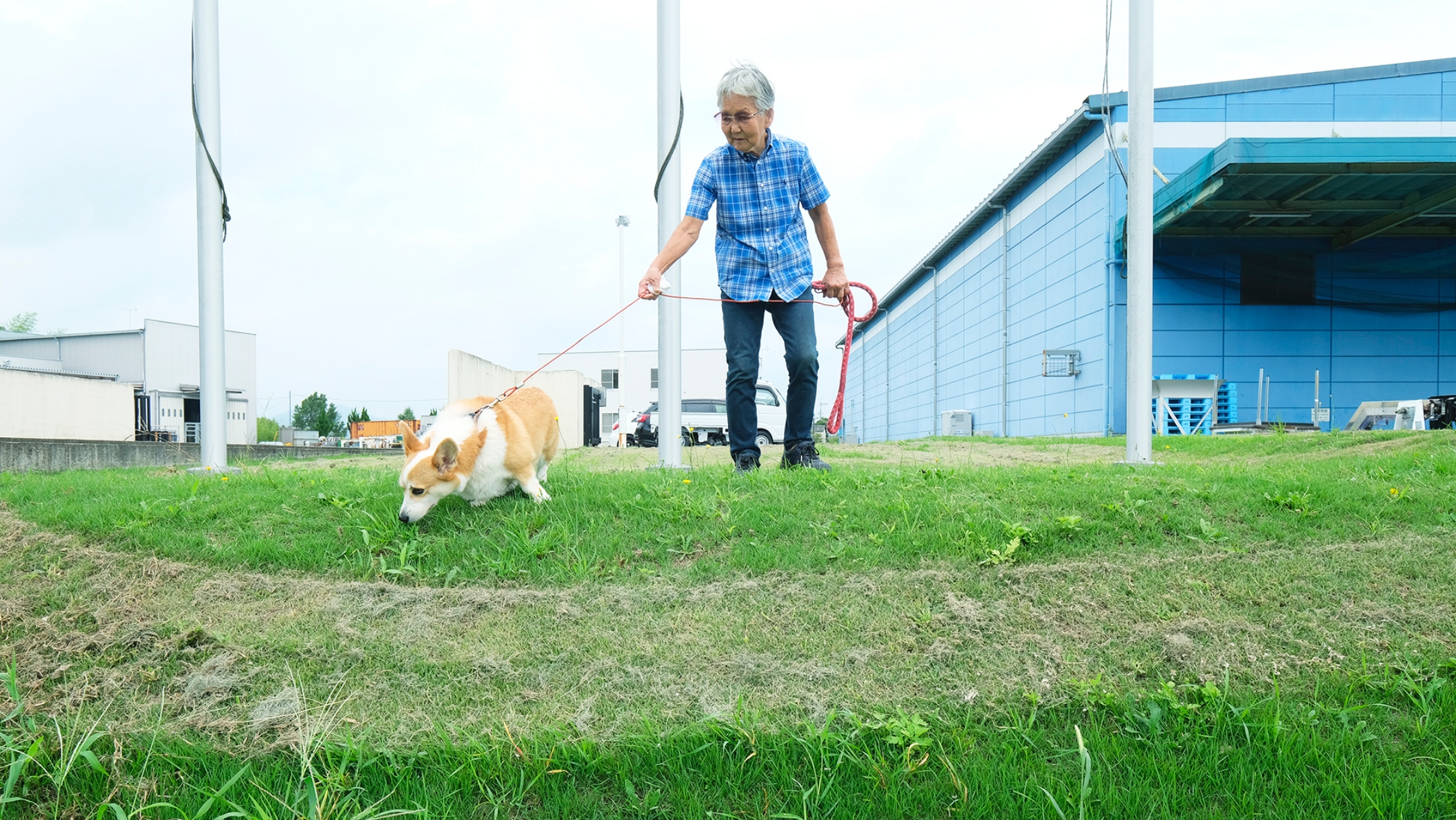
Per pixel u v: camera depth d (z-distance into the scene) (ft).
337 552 10.94
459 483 11.94
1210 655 8.45
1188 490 12.69
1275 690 7.89
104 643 8.80
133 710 7.88
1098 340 55.57
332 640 8.84
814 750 7.18
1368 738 7.33
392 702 7.95
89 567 10.68
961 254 84.74
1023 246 69.00
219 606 9.63
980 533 10.81
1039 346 65.67
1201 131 54.65
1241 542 10.85
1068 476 14.57
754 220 14.57
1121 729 7.58
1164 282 55.42
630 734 7.41
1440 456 16.21
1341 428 55.16
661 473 15.88
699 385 126.82
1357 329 55.72
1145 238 19.84
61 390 49.98
